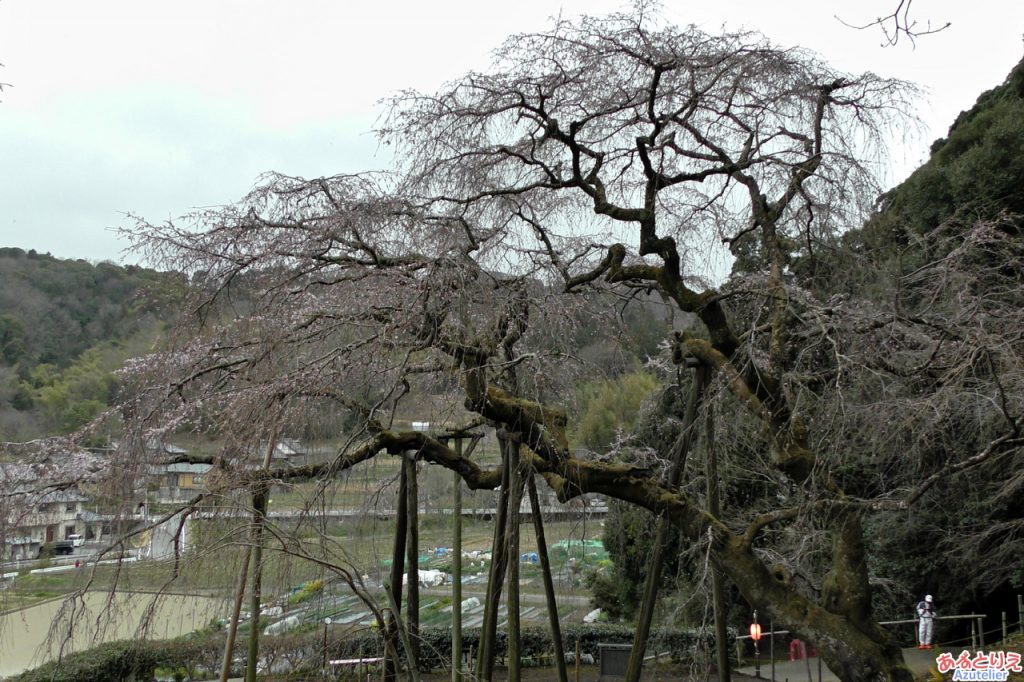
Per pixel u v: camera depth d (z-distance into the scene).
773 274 5.75
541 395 6.20
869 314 5.29
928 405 5.00
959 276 5.36
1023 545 9.47
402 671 6.27
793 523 6.30
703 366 6.09
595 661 13.19
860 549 5.23
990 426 6.20
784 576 5.38
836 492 5.21
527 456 5.69
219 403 5.18
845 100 5.86
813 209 6.10
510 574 5.79
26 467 5.10
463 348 5.27
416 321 5.04
